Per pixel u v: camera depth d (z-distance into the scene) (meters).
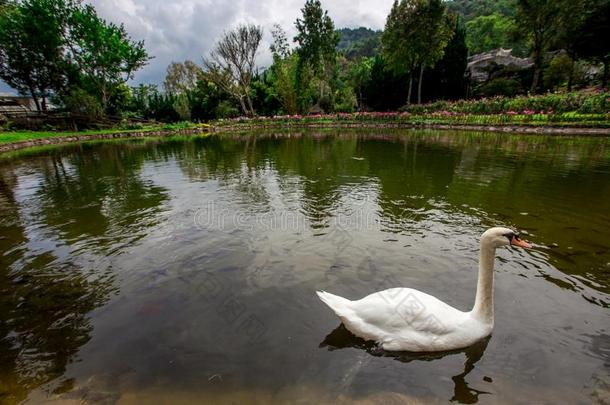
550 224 6.00
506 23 62.78
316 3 45.91
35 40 33.53
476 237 5.49
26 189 10.15
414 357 2.96
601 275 4.26
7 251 5.51
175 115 52.69
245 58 47.09
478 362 2.89
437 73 43.50
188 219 6.76
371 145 18.98
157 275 4.53
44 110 36.38
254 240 5.59
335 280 4.25
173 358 3.04
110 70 37.56
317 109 52.56
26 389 2.76
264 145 21.34
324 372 2.83
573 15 31.83
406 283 4.14
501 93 39.88
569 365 2.84
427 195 8.05
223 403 2.56
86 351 3.18
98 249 5.45
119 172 12.61
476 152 14.73
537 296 3.83
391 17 39.19
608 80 35.28
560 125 21.47
